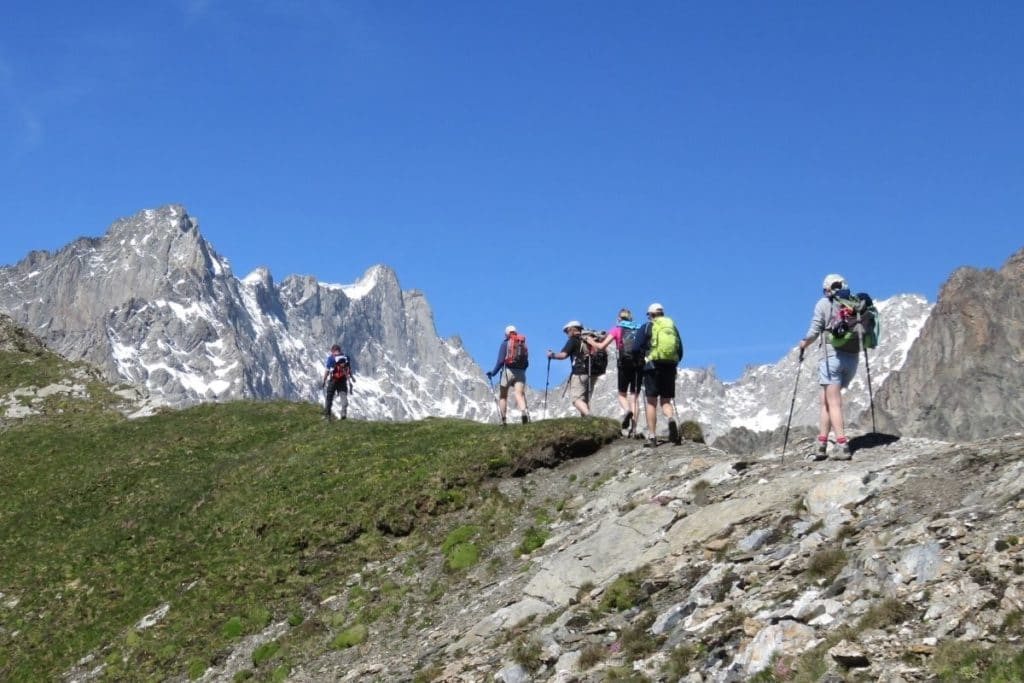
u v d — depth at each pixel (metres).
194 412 46.94
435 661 19.36
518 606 20.20
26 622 28.41
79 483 37.81
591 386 32.59
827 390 21.17
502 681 16.58
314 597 25.88
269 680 22.28
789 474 20.80
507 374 34.00
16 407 52.59
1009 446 17.19
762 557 16.70
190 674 23.92
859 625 13.02
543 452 30.06
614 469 27.95
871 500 17.00
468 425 35.97
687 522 19.83
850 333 20.80
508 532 26.28
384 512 28.41
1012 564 12.62
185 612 26.61
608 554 20.42
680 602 16.50
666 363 28.66
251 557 28.28
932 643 12.12
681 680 13.84
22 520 35.28
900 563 13.91
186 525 31.61
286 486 32.38
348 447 35.56
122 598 28.38
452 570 24.97
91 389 55.06
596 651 15.94
